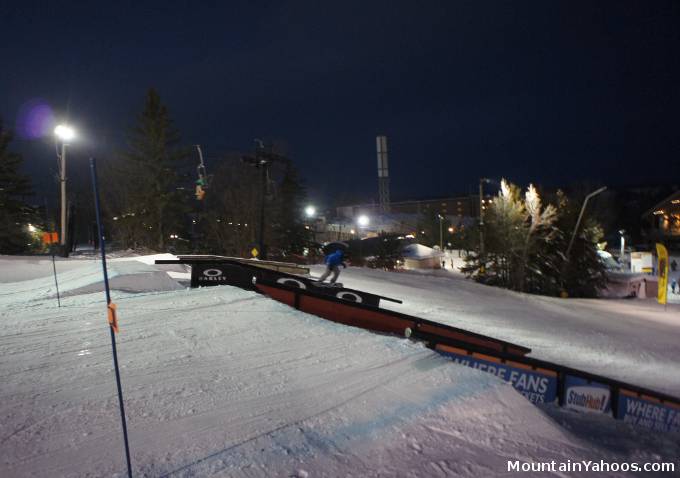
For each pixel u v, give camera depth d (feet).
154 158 170.40
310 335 23.34
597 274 141.38
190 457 11.91
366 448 12.53
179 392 16.26
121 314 28.17
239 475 11.07
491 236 141.28
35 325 25.81
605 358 40.60
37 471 11.27
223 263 41.27
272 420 14.08
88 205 189.47
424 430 13.61
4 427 13.56
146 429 13.47
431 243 292.81
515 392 16.57
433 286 92.53
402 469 11.53
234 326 25.05
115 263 57.06
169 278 42.22
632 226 330.75
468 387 16.65
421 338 21.72
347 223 327.26
